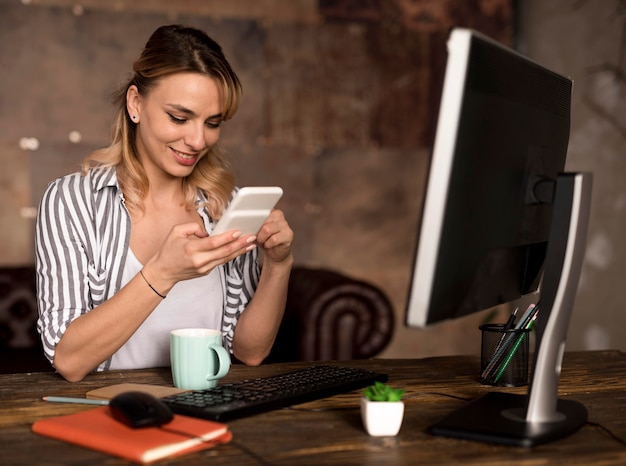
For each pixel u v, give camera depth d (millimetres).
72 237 1584
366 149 3920
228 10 3707
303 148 3836
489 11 4031
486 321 2236
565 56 3727
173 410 1083
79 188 1632
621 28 3389
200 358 1263
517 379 1319
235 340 1712
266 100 3775
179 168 1598
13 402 1197
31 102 3477
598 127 3516
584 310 3600
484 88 931
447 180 885
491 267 1040
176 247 1311
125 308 1344
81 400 1188
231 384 1219
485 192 967
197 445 955
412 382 1351
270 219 1575
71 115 3527
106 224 1646
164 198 1738
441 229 892
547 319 1039
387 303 2951
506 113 991
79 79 3531
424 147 3998
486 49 933
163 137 1553
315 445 971
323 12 3830
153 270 1337
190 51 1515
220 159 1831
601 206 3506
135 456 907
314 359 2900
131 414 990
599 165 3516
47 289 1552
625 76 3367
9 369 2732
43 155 3504
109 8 3555
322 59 3838
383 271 3969
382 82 3926
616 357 1604
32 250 3508
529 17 3984
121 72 3582
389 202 3963
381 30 3912
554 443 987
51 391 1281
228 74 1548
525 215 1096
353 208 3920
